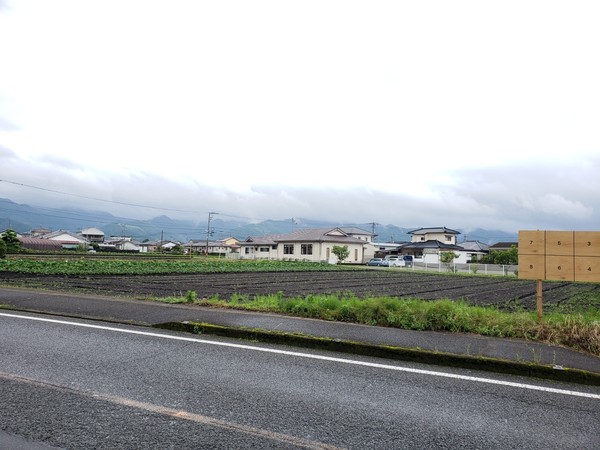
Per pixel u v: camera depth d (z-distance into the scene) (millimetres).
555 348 5273
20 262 24172
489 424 3186
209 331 6055
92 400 3404
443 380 4234
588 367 4496
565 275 6473
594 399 3824
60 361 4406
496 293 17844
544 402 3695
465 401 3654
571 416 3391
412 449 2766
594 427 3188
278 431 2965
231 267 32969
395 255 61312
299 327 6070
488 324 6242
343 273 31922
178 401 3438
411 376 4332
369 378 4211
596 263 6355
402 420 3211
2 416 3068
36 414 3115
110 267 25234
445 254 44625
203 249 103562
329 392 3762
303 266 39469
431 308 6672
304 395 3666
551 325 6008
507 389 4016
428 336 5754
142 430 2912
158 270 25500
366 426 3086
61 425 2953
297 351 5199
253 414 3232
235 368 4383
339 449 2740
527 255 6672
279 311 7559
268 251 62094
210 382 3918
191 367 4363
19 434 2803
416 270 42688
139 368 4266
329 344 5383
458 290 18953
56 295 8828
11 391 3547
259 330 5828
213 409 3301
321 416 3236
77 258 37188
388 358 5059
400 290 17938
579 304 14297
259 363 4598
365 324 6605
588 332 5508
